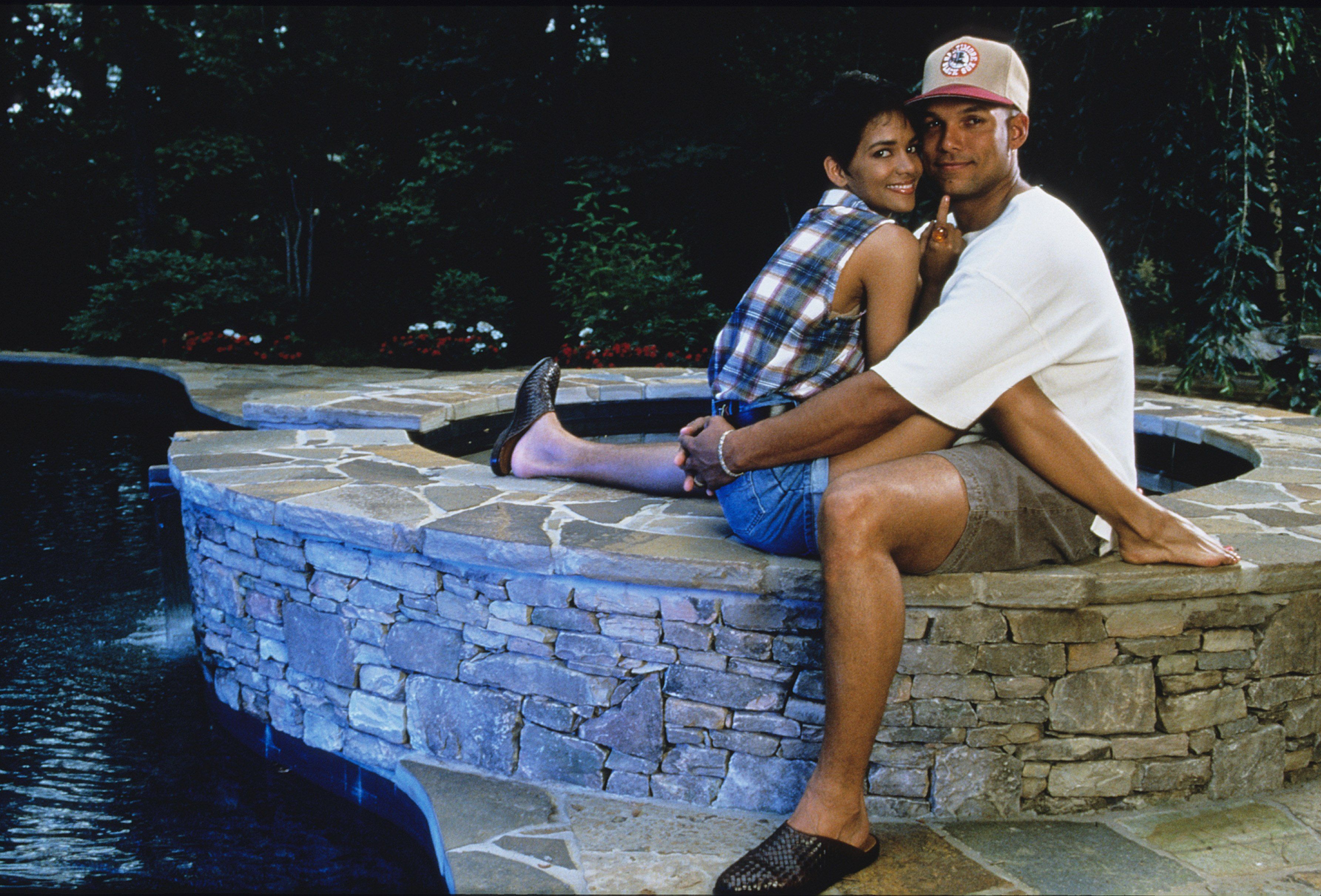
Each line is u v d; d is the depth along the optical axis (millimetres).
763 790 2242
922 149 2246
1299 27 7098
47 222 14969
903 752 2195
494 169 13781
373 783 2680
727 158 12859
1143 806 2279
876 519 1887
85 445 7422
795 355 2254
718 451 2262
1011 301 2002
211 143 14180
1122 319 2152
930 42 11922
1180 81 7457
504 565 2350
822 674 2160
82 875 2324
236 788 2789
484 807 2283
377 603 2607
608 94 14203
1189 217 7984
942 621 2127
